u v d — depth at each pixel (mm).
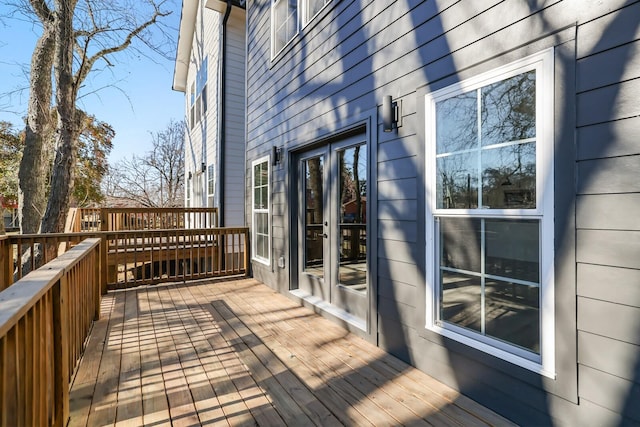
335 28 3482
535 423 1783
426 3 2439
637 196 1447
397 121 2691
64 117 6129
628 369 1463
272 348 2887
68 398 1969
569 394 1642
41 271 1683
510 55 1906
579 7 1633
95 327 3416
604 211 1538
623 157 1486
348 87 3283
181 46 10758
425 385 2273
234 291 4852
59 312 1812
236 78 7582
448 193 2279
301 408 2025
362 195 3316
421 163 2445
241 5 7297
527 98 1844
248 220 5984
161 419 1928
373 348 2875
